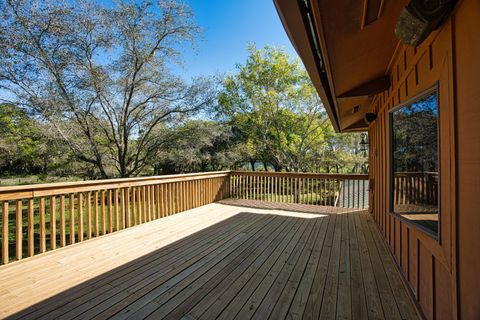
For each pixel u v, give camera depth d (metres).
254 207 6.14
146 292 2.28
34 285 2.38
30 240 3.00
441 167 1.57
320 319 1.90
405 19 1.52
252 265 2.87
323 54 2.00
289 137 16.55
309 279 2.53
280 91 15.99
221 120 16.17
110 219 3.99
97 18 7.98
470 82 1.21
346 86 3.10
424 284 1.92
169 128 10.72
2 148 8.62
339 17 1.60
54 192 3.19
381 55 2.62
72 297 2.18
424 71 1.88
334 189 6.47
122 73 9.23
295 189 6.75
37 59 7.36
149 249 3.35
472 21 1.18
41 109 7.42
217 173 6.91
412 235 2.25
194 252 3.25
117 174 10.64
